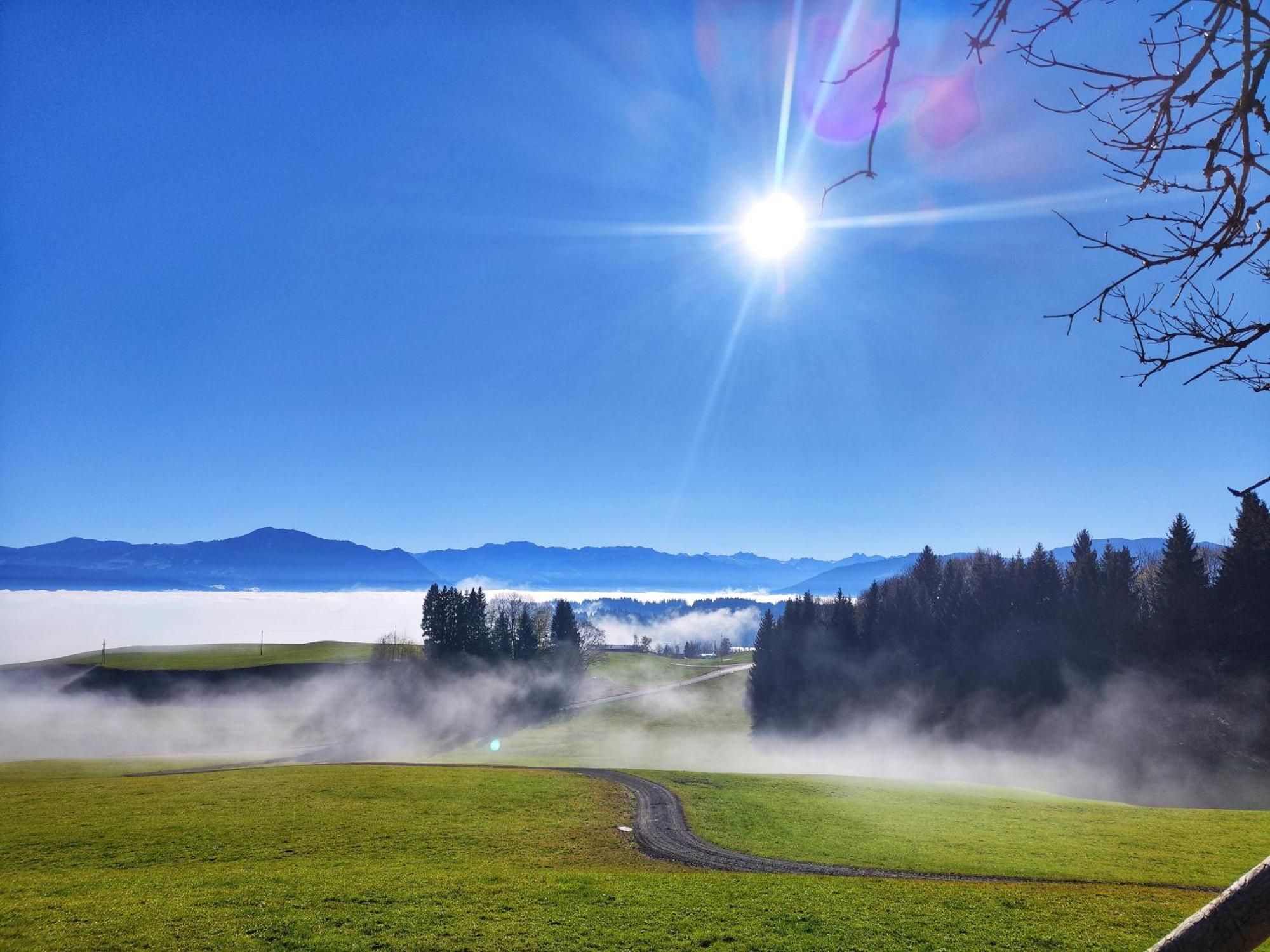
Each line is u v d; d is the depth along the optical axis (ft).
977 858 97.19
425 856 95.09
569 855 98.07
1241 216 9.78
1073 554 315.78
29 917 64.03
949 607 344.08
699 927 64.34
